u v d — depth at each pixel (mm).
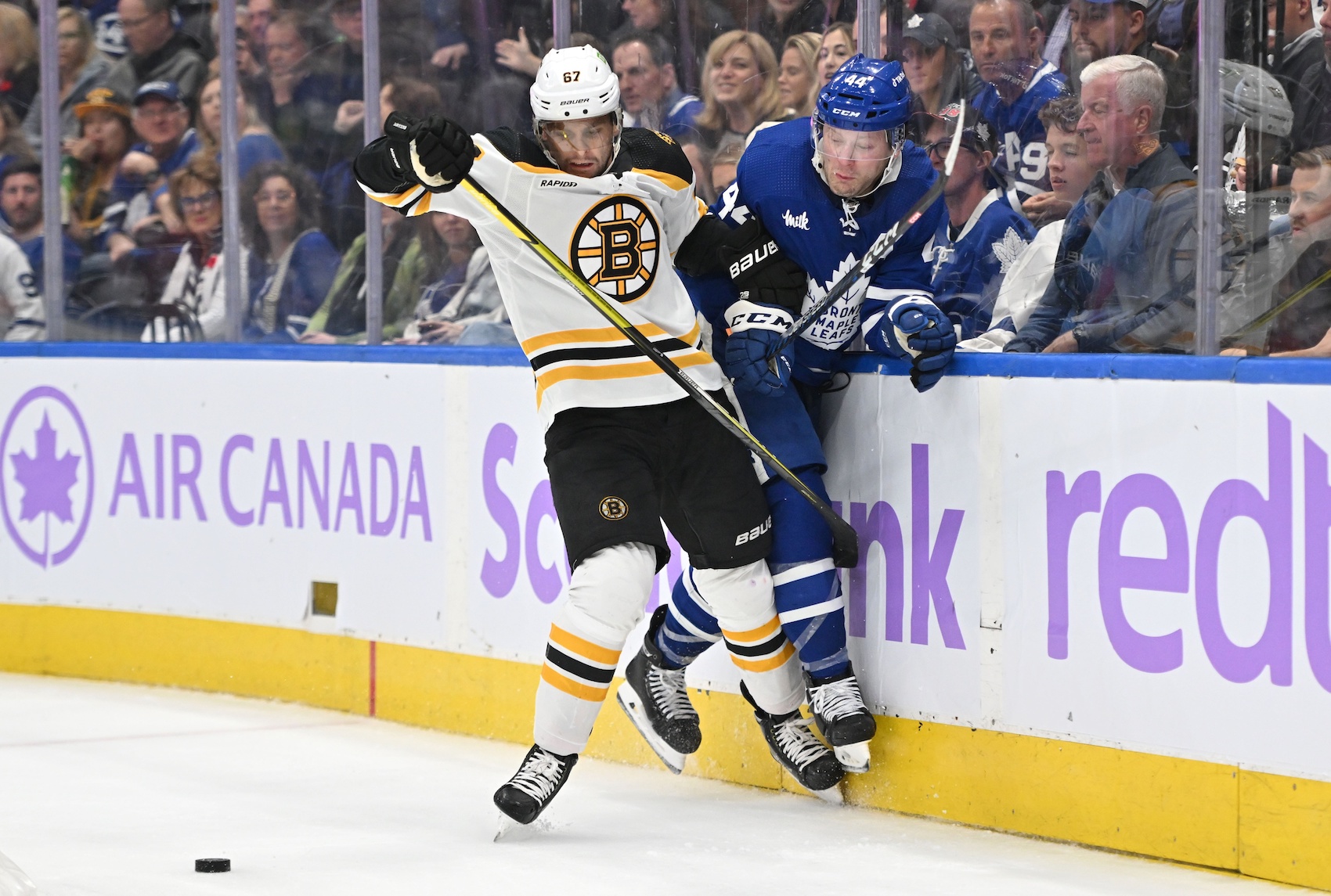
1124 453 6461
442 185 6535
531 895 5918
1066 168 7094
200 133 10125
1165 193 6809
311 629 9758
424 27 9141
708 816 7207
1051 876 6191
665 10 8312
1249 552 6105
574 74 6656
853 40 7727
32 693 10242
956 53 7387
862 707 7117
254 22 9750
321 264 9734
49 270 10750
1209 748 6246
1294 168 6441
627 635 6871
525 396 8625
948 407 7027
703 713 7996
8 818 7098
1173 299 6832
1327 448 5883
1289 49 6406
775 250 7180
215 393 10109
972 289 7488
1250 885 6047
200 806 7332
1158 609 6379
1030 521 6766
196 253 10273
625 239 6898
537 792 6746
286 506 9852
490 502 8836
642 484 6848
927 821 7109
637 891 5973
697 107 8312
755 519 7012
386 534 9359
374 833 6848
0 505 10930
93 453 10625
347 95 9477
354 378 9461
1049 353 7148
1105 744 6559
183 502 10281
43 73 10539
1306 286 6488
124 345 10477
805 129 7203
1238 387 6121
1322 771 5926
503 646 8812
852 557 6984
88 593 10656
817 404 7566
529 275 6926
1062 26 7039
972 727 6988
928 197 6758
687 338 7047
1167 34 6742
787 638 7320
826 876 6188
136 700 9992
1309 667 5953
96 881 6035
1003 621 6867
